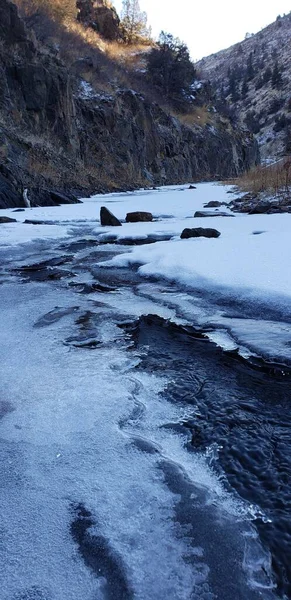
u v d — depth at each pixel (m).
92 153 24.56
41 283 4.59
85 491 1.46
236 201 13.17
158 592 1.10
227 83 124.88
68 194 16.03
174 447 1.73
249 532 1.30
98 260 5.72
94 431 1.83
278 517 1.36
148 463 1.62
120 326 3.18
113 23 43.12
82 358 2.62
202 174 39.22
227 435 1.82
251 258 4.45
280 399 2.13
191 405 2.06
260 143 84.38
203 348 2.78
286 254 4.48
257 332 2.91
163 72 40.69
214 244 5.48
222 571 1.17
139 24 49.50
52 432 1.82
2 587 1.10
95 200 16.62
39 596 1.08
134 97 30.36
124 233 7.66
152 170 31.62
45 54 21.78
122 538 1.26
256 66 122.69
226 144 44.09
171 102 40.78
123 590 1.10
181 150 36.25
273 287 3.46
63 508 1.38
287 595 1.11
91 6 42.00
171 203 14.48
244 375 2.40
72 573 1.15
